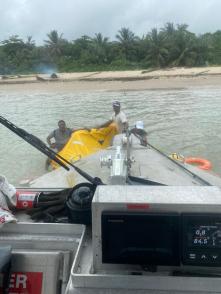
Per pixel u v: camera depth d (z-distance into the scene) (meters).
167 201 1.72
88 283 1.75
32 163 10.10
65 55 92.06
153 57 76.25
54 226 2.27
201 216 1.67
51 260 2.10
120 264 1.76
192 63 73.69
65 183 5.16
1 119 2.61
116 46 84.56
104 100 29.22
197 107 21.42
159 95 31.30
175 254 1.71
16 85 55.88
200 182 5.02
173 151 11.30
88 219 2.26
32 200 2.64
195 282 1.69
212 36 91.44
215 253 1.69
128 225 1.71
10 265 2.03
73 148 8.16
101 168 5.34
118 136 6.75
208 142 12.24
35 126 16.97
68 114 20.92
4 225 2.29
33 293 2.06
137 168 5.07
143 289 1.72
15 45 96.38
